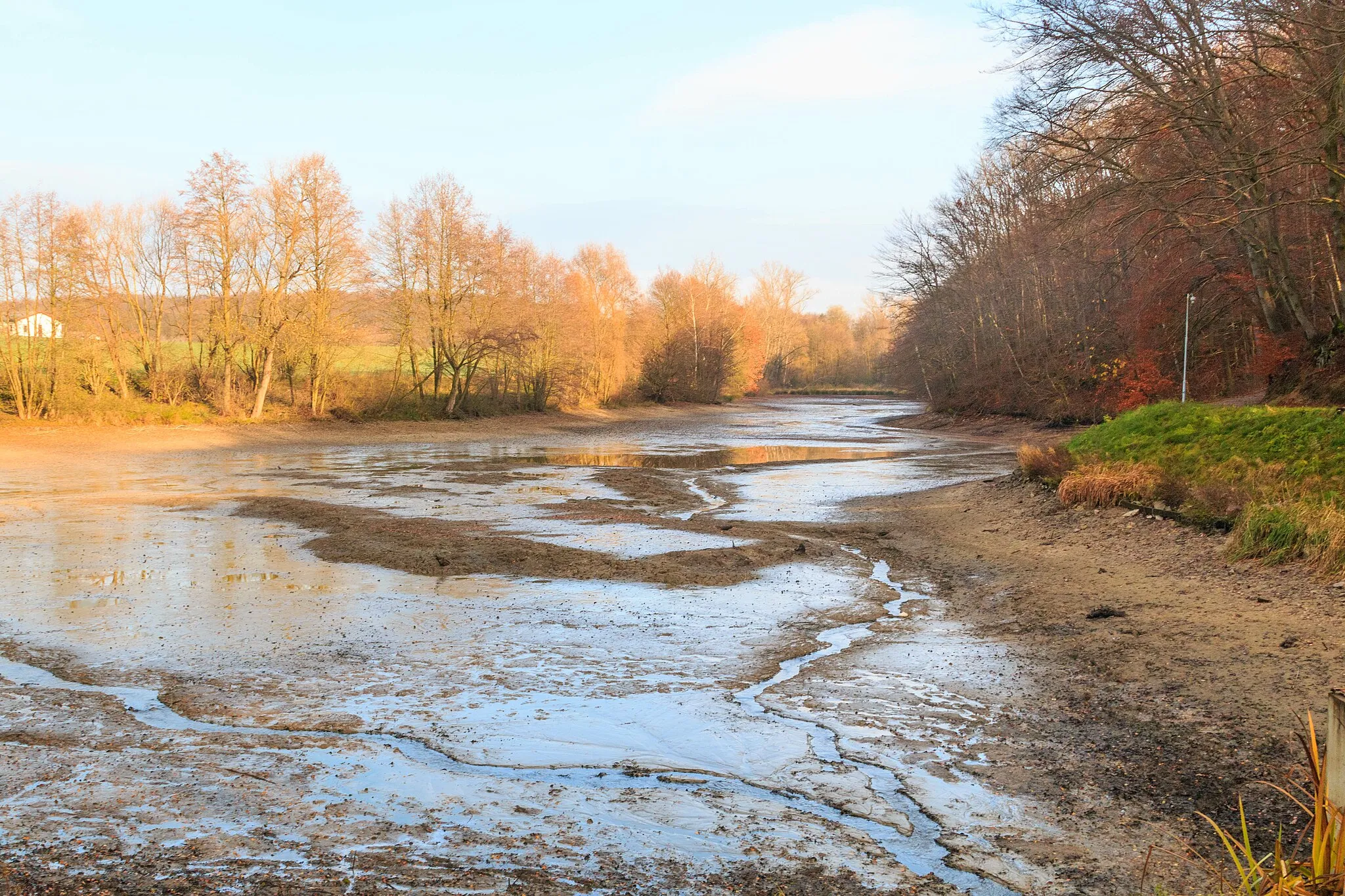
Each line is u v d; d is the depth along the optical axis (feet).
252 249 154.10
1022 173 143.95
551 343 213.66
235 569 45.03
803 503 72.59
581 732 23.66
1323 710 23.04
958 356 214.69
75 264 142.31
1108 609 34.50
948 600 39.75
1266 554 37.42
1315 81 64.49
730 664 30.01
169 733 23.18
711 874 16.12
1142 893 15.51
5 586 40.93
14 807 18.52
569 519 62.49
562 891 15.34
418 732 23.54
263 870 15.97
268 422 155.74
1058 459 65.72
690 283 308.81
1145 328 133.80
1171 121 74.79
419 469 104.32
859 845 17.35
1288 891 10.65
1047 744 22.63
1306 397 72.74
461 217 183.32
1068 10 74.59
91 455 114.83
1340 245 75.66
